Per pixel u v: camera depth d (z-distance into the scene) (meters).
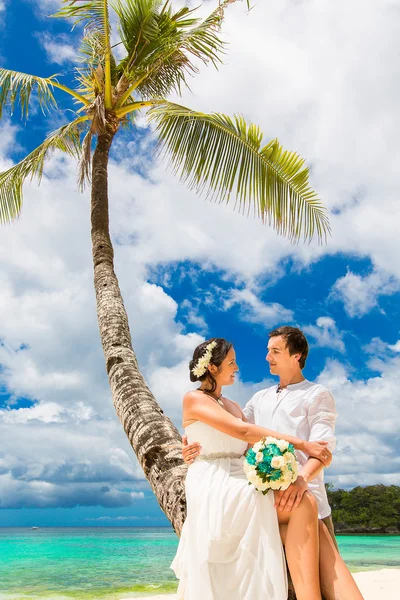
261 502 2.97
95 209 8.79
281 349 3.63
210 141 8.33
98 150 9.24
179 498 4.08
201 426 3.33
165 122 8.60
